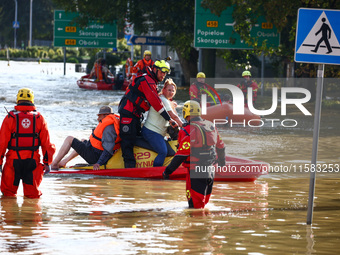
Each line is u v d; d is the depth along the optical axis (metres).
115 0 95.44
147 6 90.50
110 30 118.81
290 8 65.94
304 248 14.48
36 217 17.11
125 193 20.84
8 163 20.27
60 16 117.44
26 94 20.61
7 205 18.77
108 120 24.67
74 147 24.91
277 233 15.80
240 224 16.70
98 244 14.38
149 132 24.88
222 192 21.45
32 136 20.36
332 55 17.34
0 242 14.39
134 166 24.64
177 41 90.31
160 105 24.39
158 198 20.11
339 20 17.34
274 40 75.19
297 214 18.12
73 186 21.94
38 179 20.31
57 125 43.25
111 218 17.11
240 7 70.06
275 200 20.19
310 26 17.36
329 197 20.95
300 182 23.81
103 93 85.12
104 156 24.50
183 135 18.70
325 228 16.45
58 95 78.62
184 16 89.44
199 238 15.12
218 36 74.19
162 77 24.80
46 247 14.05
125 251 13.86
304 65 68.12
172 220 16.98
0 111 53.09
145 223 16.56
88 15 101.81
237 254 13.84
